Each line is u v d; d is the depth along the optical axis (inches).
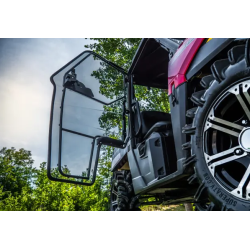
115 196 183.2
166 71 151.7
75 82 128.3
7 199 735.7
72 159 125.8
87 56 133.9
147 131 130.3
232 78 66.4
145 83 153.9
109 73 141.0
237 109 70.9
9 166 1144.2
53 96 123.1
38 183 722.2
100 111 139.7
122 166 163.0
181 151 89.4
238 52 67.9
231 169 73.0
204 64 82.6
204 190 70.9
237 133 66.4
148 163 116.6
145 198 157.6
